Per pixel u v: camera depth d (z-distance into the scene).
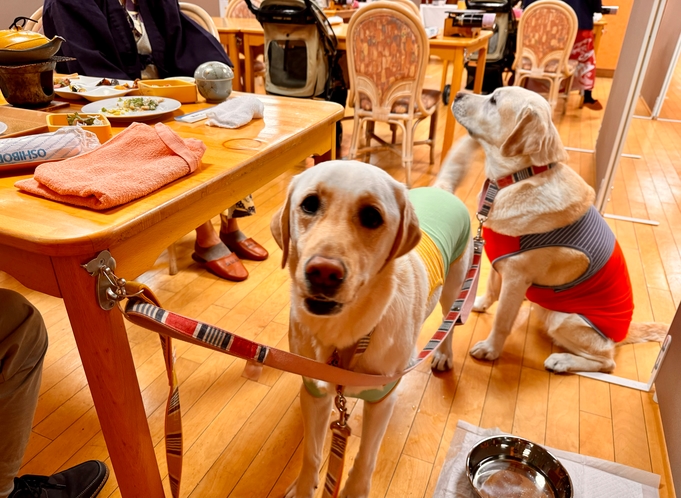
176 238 0.96
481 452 1.42
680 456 1.35
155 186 0.90
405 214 0.93
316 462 1.26
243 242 2.55
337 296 0.80
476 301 2.19
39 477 1.26
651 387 1.75
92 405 1.62
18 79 1.36
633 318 2.17
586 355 1.83
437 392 1.72
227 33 3.96
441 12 5.02
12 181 0.93
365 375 0.97
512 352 1.94
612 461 1.48
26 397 1.05
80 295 0.80
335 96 3.70
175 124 1.35
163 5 2.22
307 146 1.42
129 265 0.86
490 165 1.81
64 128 1.04
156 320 0.79
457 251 1.50
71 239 0.73
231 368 1.80
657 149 4.53
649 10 2.61
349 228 0.84
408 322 1.05
